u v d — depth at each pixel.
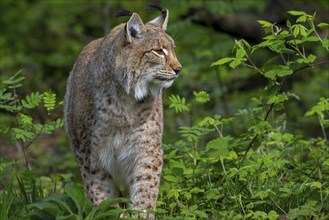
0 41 23.64
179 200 10.44
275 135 11.76
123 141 10.38
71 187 9.14
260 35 19.84
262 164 10.69
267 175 10.45
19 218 9.23
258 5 19.53
